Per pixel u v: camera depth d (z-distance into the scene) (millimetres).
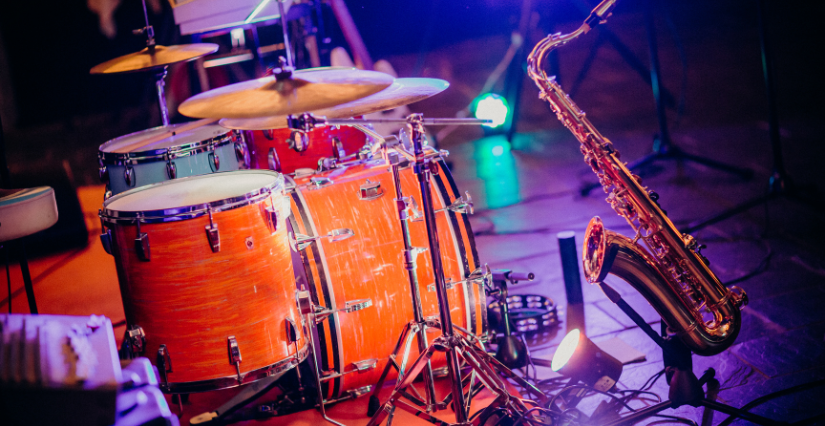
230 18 4406
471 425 2330
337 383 2652
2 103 5609
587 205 4480
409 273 2400
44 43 5641
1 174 3422
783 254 3520
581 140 2754
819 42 6980
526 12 5652
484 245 4094
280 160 3346
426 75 7969
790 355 2764
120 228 2299
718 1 9172
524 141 5910
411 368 2354
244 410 2820
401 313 2621
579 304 2889
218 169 3129
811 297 3127
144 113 5754
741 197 4211
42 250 4648
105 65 3541
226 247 2279
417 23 7977
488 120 2213
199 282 2285
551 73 6117
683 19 8828
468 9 8859
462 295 2705
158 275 2283
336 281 2531
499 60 8180
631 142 5473
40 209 2752
